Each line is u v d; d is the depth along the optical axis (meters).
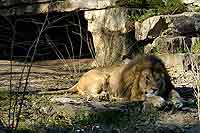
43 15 17.83
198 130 7.19
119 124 7.63
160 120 7.78
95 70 10.59
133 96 9.66
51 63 17.64
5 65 16.33
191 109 8.47
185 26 15.43
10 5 17.91
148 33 15.71
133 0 16.72
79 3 17.00
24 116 8.02
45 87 11.66
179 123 7.59
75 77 13.98
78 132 7.25
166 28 15.71
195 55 13.53
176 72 13.73
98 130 7.34
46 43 18.84
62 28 19.52
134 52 16.09
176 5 16.55
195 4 16.47
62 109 8.54
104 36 16.53
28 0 17.69
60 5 17.22
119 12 16.31
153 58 9.66
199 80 8.80
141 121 7.75
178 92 9.93
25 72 14.65
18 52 19.38
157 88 9.29
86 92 10.52
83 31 18.70
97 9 16.73
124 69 10.01
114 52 16.28
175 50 15.06
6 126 6.75
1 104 8.59
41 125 7.56
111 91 10.20
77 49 19.44
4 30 19.41
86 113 8.20
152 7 16.81
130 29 16.19
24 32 19.53
